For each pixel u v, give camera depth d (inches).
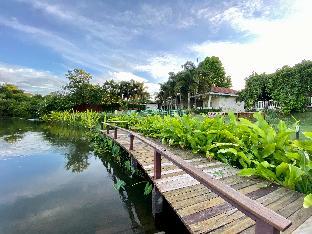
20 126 889.5
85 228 150.4
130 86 2153.1
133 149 274.2
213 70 2208.4
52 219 163.3
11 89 2165.4
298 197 128.6
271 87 578.9
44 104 1315.2
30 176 264.4
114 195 207.8
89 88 1385.3
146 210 176.9
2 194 210.2
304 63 524.4
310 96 576.4
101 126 565.6
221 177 163.0
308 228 96.8
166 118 355.3
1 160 336.5
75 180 251.0
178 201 128.0
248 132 198.4
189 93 1261.1
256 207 55.3
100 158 356.8
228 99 1279.5
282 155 168.9
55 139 541.3
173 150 255.3
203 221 107.6
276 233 50.2
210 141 230.4
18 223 158.1
